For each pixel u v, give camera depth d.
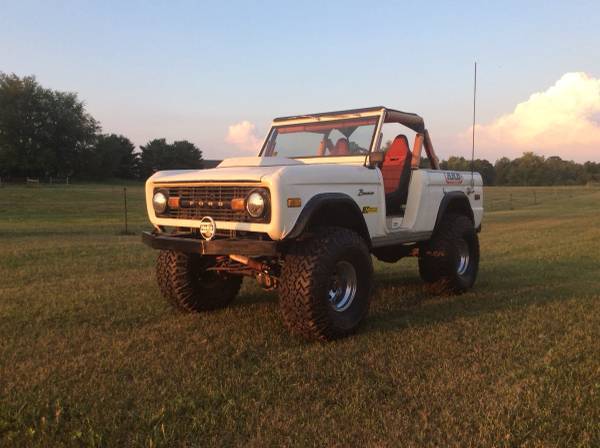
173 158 105.06
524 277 7.49
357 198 4.83
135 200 37.97
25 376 3.65
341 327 4.44
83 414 3.08
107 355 4.09
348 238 4.51
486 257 9.63
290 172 4.20
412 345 4.31
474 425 2.97
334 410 3.15
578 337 4.51
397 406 3.21
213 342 4.41
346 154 5.60
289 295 4.29
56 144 85.75
